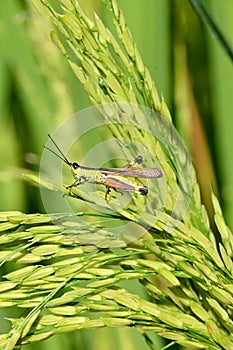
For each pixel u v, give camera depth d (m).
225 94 0.69
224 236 0.53
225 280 0.52
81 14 0.52
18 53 0.67
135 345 0.65
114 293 0.51
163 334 0.52
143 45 0.67
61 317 0.51
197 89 0.70
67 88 0.65
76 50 0.52
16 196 0.68
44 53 0.67
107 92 0.53
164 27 0.68
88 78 0.52
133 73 0.53
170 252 0.52
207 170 0.68
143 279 0.53
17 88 0.68
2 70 0.68
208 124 0.70
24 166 0.68
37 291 0.51
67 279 0.50
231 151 0.68
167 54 0.67
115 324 0.51
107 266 0.54
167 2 0.68
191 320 0.52
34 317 0.50
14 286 0.50
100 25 0.52
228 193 0.67
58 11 0.55
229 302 0.52
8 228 0.50
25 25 0.67
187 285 0.53
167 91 0.67
